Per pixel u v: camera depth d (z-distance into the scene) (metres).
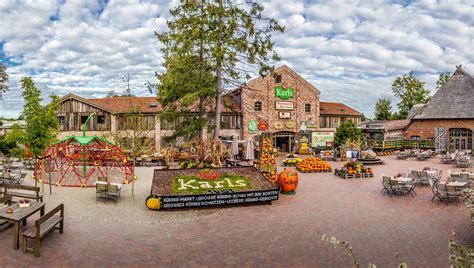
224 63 23.34
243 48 22.88
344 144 31.70
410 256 8.48
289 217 12.10
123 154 21.22
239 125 36.50
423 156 30.58
